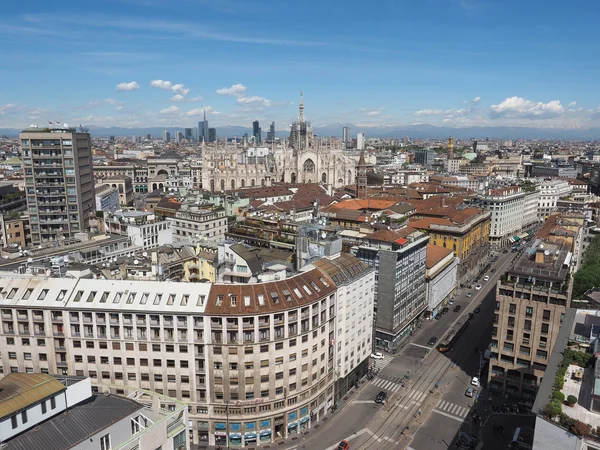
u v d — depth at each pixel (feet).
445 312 581.94
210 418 317.42
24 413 173.58
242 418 317.22
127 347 311.06
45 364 318.24
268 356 313.94
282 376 321.73
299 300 321.73
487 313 577.43
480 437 336.70
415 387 404.77
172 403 219.00
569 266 392.27
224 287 316.19
